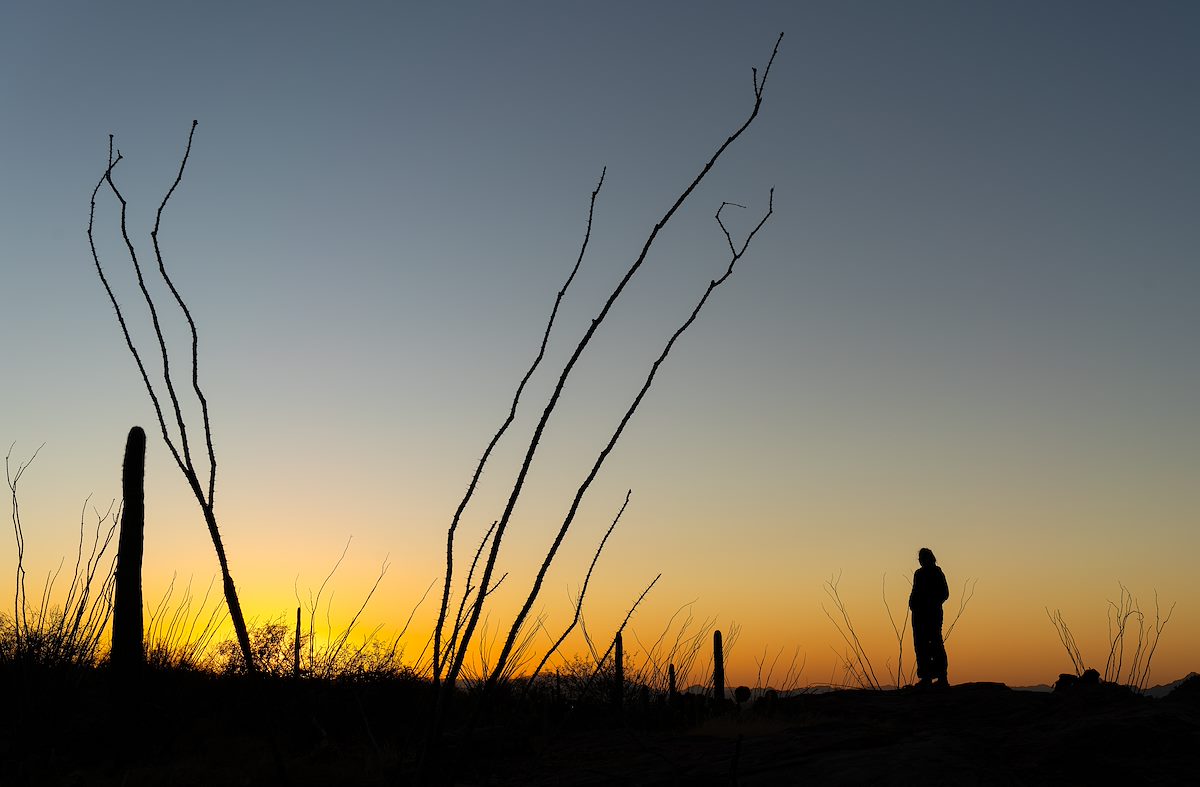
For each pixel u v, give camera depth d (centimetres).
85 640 726
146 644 1030
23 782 819
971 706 1122
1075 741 745
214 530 166
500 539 168
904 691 1386
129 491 1044
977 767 694
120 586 1004
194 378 180
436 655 168
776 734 995
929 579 1404
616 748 919
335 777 768
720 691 1319
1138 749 725
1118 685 1089
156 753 920
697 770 782
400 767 167
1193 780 646
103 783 832
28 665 899
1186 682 1014
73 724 932
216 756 898
